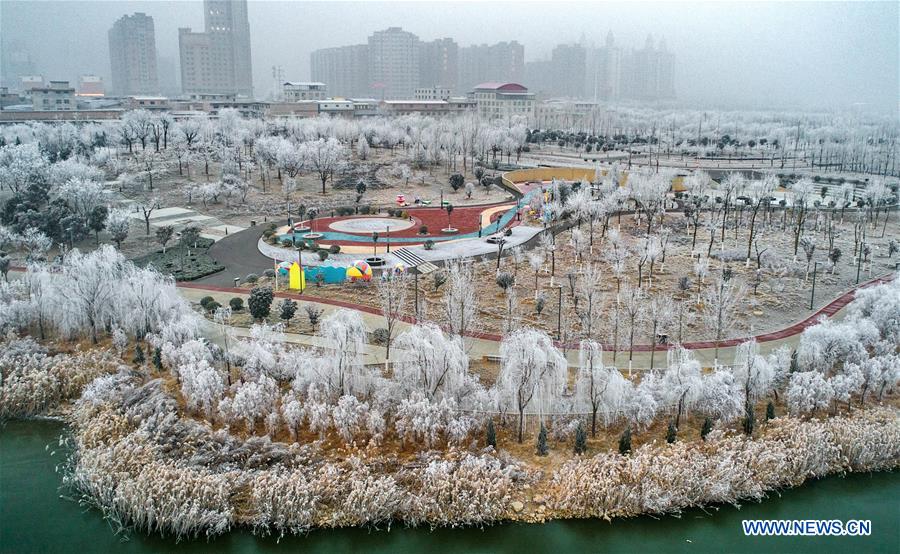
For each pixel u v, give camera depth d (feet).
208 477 184.24
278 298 309.63
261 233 425.69
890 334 254.88
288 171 555.69
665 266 354.95
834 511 188.55
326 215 481.46
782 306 304.71
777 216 468.75
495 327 278.26
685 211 458.09
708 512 186.80
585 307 291.38
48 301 267.18
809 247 368.07
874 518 185.57
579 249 379.55
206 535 176.35
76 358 247.91
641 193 446.19
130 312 264.31
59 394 234.79
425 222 462.19
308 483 185.57
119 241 383.86
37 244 358.64
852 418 215.92
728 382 215.72
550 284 327.47
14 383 232.12
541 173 629.51
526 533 178.50
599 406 210.59
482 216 481.46
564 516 182.60
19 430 223.10
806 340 236.02
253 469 192.13
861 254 367.86
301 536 176.55
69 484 197.36
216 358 239.91
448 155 646.33
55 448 214.28
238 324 278.46
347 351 219.41
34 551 171.73
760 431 209.56
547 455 199.93
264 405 210.18
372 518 180.34
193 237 388.37
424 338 217.97
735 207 465.88
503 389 210.79
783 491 195.72
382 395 211.20
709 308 286.87
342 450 200.34
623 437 198.80
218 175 558.56
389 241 404.36
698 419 215.51
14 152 500.74
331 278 330.75
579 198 413.39
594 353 218.18
